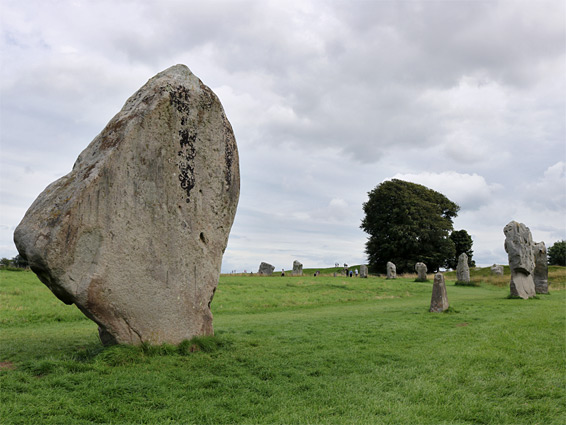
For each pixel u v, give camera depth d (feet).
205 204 33.63
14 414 18.76
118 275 28.32
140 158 29.86
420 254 213.66
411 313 60.34
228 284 110.42
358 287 118.52
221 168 34.81
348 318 55.77
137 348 28.68
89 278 26.99
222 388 24.02
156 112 30.76
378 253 223.92
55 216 26.35
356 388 24.67
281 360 30.25
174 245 31.48
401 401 22.82
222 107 35.42
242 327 47.24
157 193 30.68
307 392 23.97
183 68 34.24
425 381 25.91
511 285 85.56
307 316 60.23
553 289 116.98
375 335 40.88
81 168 28.91
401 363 30.07
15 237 26.27
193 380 24.98
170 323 30.94
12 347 32.14
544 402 22.59
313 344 36.09
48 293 73.36
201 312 33.17
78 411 19.62
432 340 38.19
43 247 25.43
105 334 29.63
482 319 51.42
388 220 222.48
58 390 21.90
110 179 28.27
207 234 33.71
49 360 25.84
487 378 26.43
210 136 34.19
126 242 28.81
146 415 19.85
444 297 61.46
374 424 19.52
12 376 23.41
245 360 29.84
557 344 35.14
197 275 32.99
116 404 20.80
